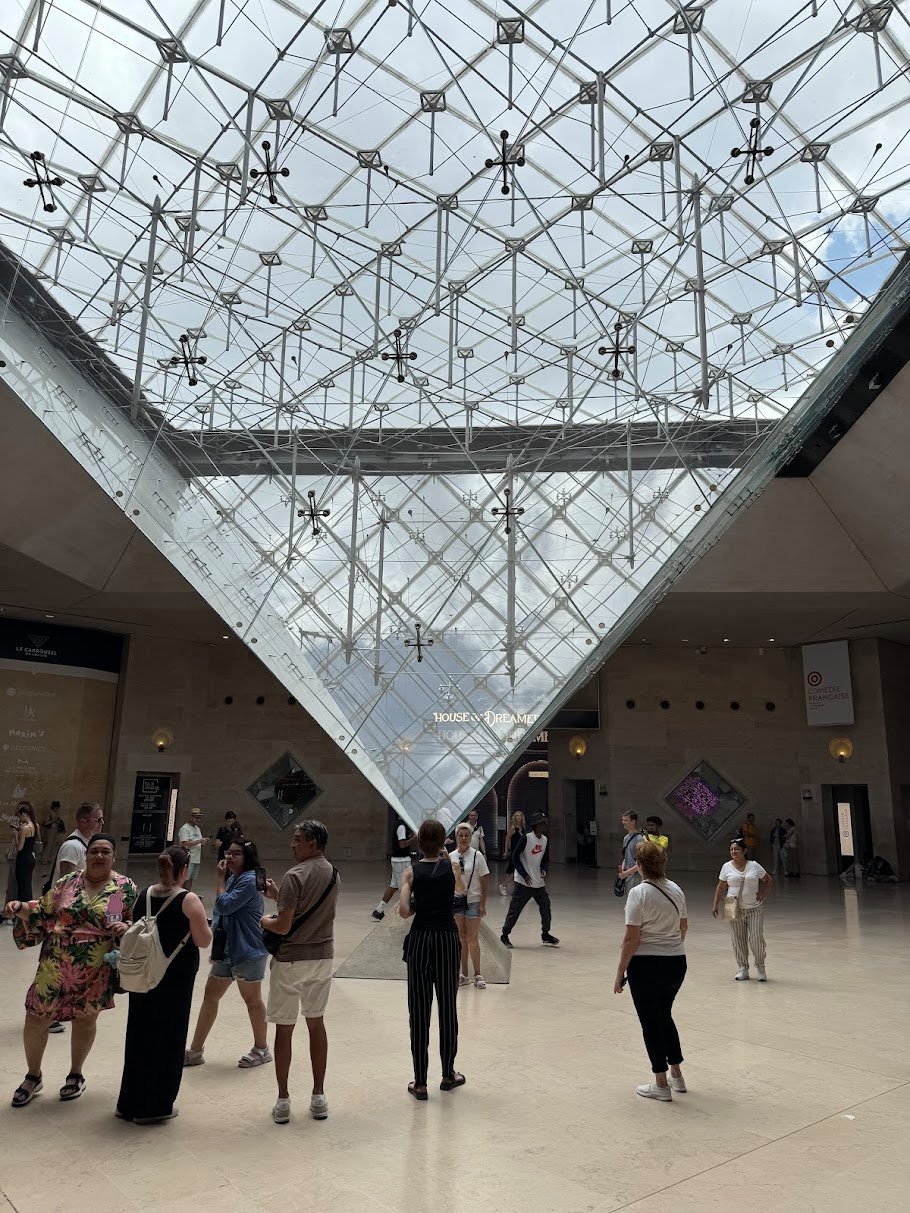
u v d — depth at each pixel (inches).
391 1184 150.0
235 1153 163.0
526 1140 171.0
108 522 702.5
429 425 775.1
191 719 1024.2
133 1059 179.5
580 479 636.7
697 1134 175.2
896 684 967.6
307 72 550.0
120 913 197.5
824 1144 170.2
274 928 182.4
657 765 1024.2
